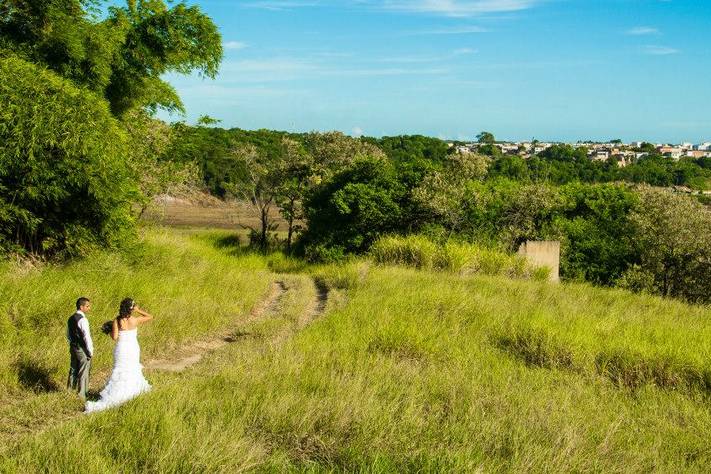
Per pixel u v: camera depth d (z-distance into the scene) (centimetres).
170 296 1363
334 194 3116
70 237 1414
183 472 525
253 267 2642
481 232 3042
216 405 679
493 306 1422
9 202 1292
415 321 1238
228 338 1227
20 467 520
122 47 1766
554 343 1070
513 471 540
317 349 998
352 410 670
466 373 912
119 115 1920
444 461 547
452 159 3381
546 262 2642
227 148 6309
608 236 3148
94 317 1071
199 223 5450
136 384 778
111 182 1423
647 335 1198
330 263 2992
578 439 627
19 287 1078
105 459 543
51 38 1507
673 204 2888
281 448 597
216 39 1884
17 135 1232
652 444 668
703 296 2786
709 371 947
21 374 841
